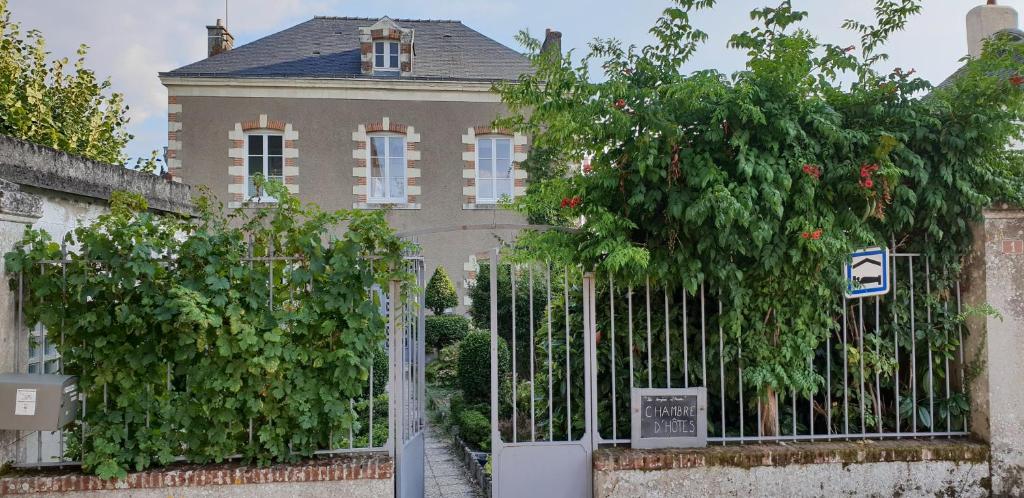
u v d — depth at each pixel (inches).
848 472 179.9
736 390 193.2
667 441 182.1
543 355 217.0
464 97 718.5
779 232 177.9
